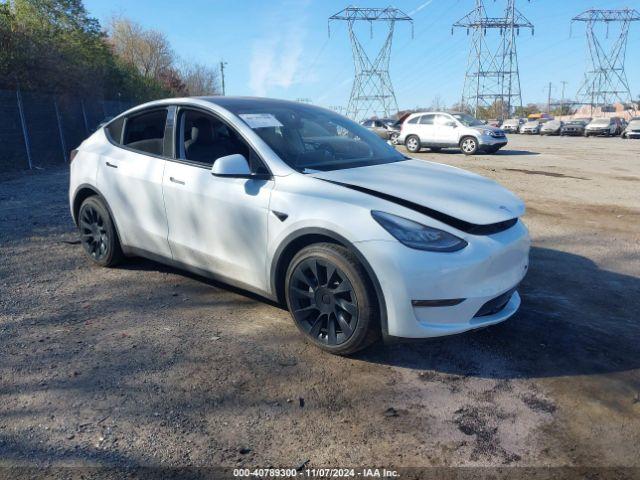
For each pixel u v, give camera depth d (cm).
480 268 310
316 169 368
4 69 1664
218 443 255
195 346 351
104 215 480
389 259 299
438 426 271
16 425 267
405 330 305
